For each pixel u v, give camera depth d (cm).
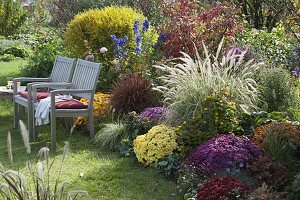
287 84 664
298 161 502
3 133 719
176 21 827
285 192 422
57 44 1167
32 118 683
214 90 593
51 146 627
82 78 700
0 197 362
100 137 636
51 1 1550
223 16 827
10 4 1853
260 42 944
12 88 800
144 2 1324
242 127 579
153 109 647
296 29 859
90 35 916
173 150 550
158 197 478
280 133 519
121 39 821
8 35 1856
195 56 791
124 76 762
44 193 321
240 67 701
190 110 586
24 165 562
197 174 490
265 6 1262
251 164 488
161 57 821
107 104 730
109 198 477
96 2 1427
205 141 539
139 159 561
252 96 618
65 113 637
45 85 688
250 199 406
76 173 541
